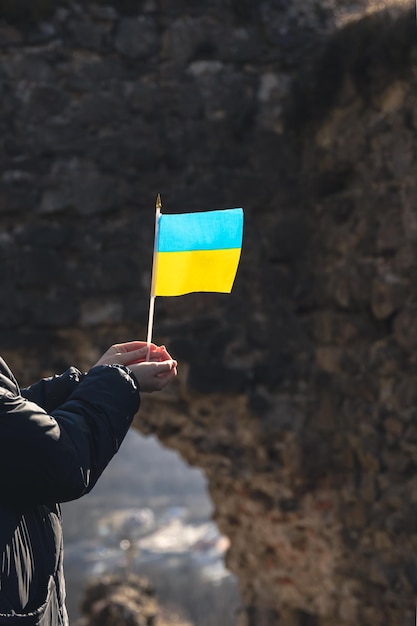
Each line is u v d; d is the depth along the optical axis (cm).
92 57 852
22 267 835
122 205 851
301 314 855
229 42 866
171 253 241
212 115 864
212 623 4672
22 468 200
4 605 197
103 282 845
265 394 852
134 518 9675
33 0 834
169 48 862
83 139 847
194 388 848
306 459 833
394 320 738
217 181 862
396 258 735
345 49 779
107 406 216
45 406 251
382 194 749
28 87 841
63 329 843
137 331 855
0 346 835
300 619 897
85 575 6203
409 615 733
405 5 717
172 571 6162
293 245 854
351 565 806
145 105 856
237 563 970
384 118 744
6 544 201
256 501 887
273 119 867
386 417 746
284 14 873
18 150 839
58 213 841
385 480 749
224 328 854
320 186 826
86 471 207
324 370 830
